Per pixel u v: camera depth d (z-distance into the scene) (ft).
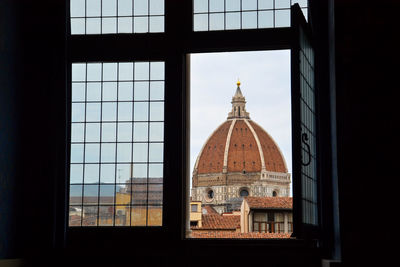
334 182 12.37
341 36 12.29
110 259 12.97
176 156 13.30
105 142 13.64
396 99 11.97
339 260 11.75
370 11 12.26
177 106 13.44
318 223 12.88
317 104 13.30
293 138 11.40
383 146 11.89
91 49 13.76
